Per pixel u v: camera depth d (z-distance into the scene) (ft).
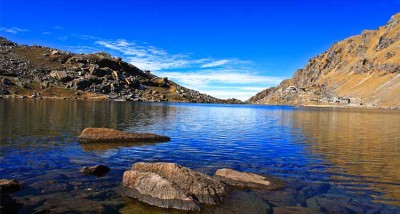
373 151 94.99
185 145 100.78
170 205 47.24
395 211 46.65
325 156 86.69
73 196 49.78
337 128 171.32
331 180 62.34
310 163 77.56
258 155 87.20
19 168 65.36
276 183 58.18
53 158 75.66
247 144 106.01
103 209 45.14
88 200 48.03
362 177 64.85
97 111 256.73
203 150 92.99
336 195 53.26
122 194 51.37
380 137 129.39
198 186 50.67
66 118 180.34
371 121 233.96
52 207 44.75
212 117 250.57
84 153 82.58
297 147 101.35
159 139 108.78
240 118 250.98
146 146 96.32
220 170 62.18
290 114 346.54
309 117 287.28
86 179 58.95
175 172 53.06
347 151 94.68
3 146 88.33
